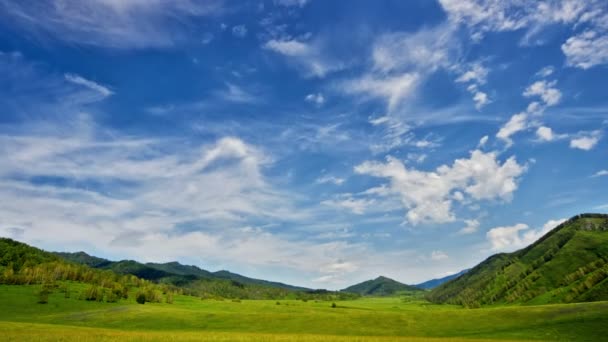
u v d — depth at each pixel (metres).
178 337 73.25
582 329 90.69
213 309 195.88
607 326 89.69
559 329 93.44
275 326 121.00
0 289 198.50
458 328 108.19
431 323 116.19
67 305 177.25
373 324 118.75
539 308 116.06
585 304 112.12
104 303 191.12
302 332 112.19
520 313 113.19
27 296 188.12
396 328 113.62
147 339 68.06
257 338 77.00
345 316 130.50
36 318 141.75
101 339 65.56
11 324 99.69
